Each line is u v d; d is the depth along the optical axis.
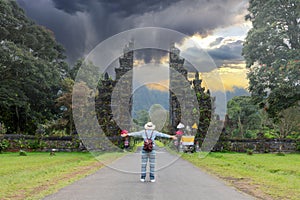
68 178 9.26
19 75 32.50
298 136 33.84
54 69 33.97
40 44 35.50
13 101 31.44
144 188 7.64
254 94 28.09
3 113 32.72
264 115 41.44
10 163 14.34
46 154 21.06
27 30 33.91
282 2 26.61
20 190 7.31
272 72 25.77
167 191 7.27
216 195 6.84
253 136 39.44
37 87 34.47
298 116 33.34
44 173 10.39
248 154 22.06
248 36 28.16
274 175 10.30
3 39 32.28
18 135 24.27
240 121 41.31
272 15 26.94
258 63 27.86
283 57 26.28
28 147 23.91
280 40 26.62
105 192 7.07
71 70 38.56
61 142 23.83
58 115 36.72
